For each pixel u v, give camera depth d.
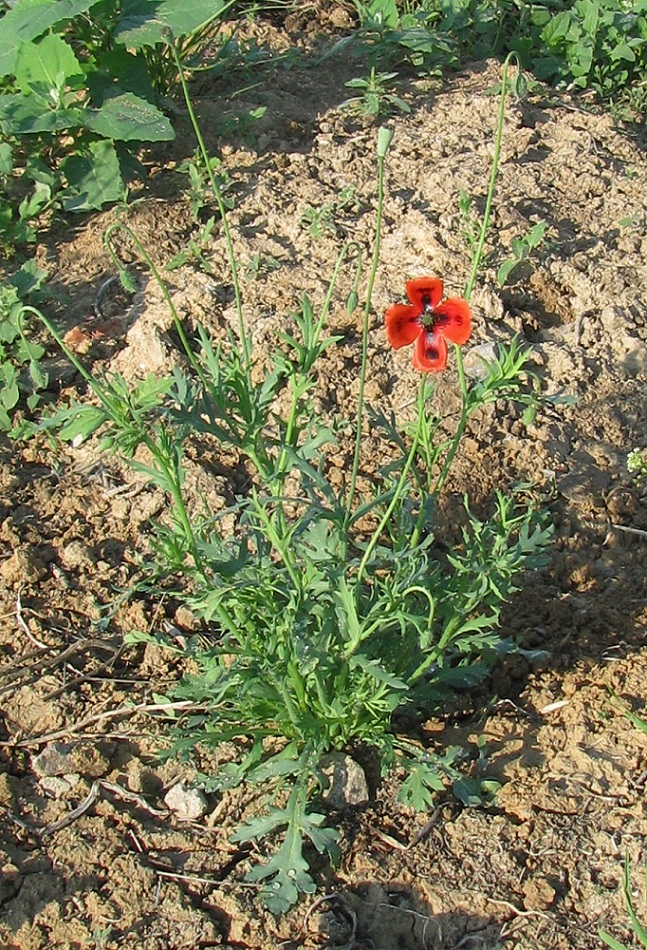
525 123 1.27
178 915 0.70
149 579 0.81
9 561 0.88
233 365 0.70
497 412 0.96
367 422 0.96
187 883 0.72
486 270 1.06
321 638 0.71
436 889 0.71
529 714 0.79
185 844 0.73
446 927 0.69
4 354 1.00
